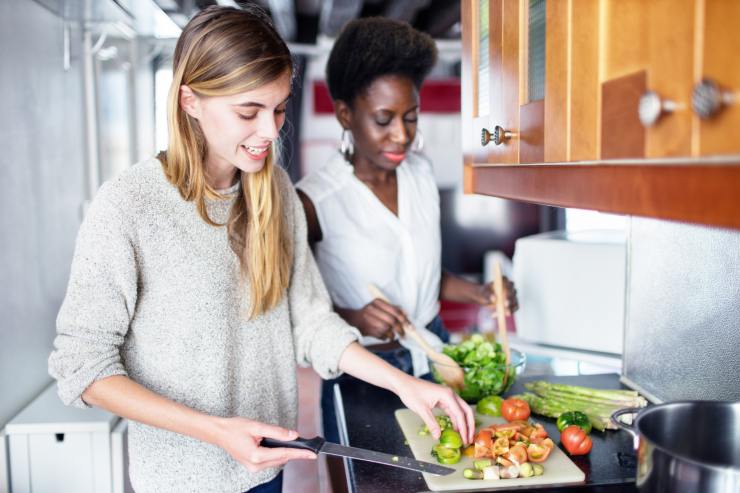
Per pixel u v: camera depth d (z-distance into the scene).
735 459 1.05
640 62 0.68
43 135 2.39
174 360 1.18
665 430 1.03
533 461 1.20
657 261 1.50
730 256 1.25
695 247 1.36
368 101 1.82
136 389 1.10
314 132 5.16
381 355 1.87
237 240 1.23
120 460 2.05
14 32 2.15
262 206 1.23
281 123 1.16
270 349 1.31
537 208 5.00
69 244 2.65
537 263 2.02
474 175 1.38
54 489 2.05
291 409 1.37
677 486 0.86
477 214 5.02
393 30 1.78
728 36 0.54
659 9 0.64
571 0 0.83
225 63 1.06
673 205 0.64
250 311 1.25
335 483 1.88
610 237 2.11
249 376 1.27
